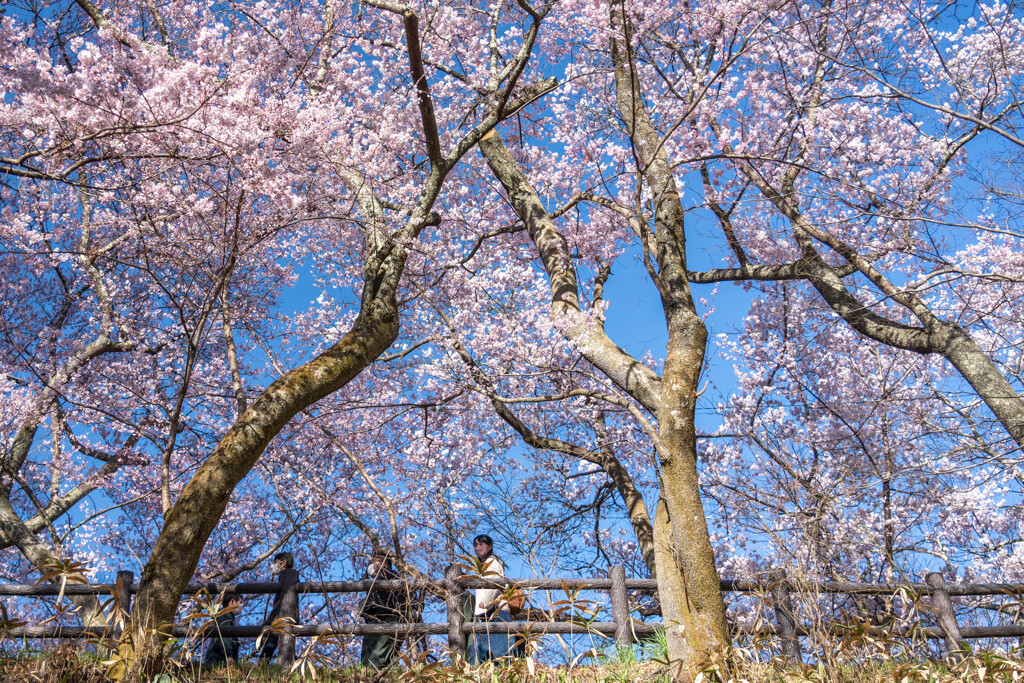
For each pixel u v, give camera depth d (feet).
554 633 21.50
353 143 22.93
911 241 31.50
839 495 26.08
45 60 18.28
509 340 34.01
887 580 26.40
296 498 36.52
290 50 28.04
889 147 32.19
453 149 27.61
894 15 32.71
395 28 32.12
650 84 34.12
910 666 15.03
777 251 35.94
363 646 23.02
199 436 40.27
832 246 33.65
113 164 22.86
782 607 21.31
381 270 27.20
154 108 18.95
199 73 19.21
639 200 23.66
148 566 19.38
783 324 40.57
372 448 37.47
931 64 33.81
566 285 29.89
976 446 26.30
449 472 36.86
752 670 16.29
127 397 38.63
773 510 26.40
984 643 25.54
